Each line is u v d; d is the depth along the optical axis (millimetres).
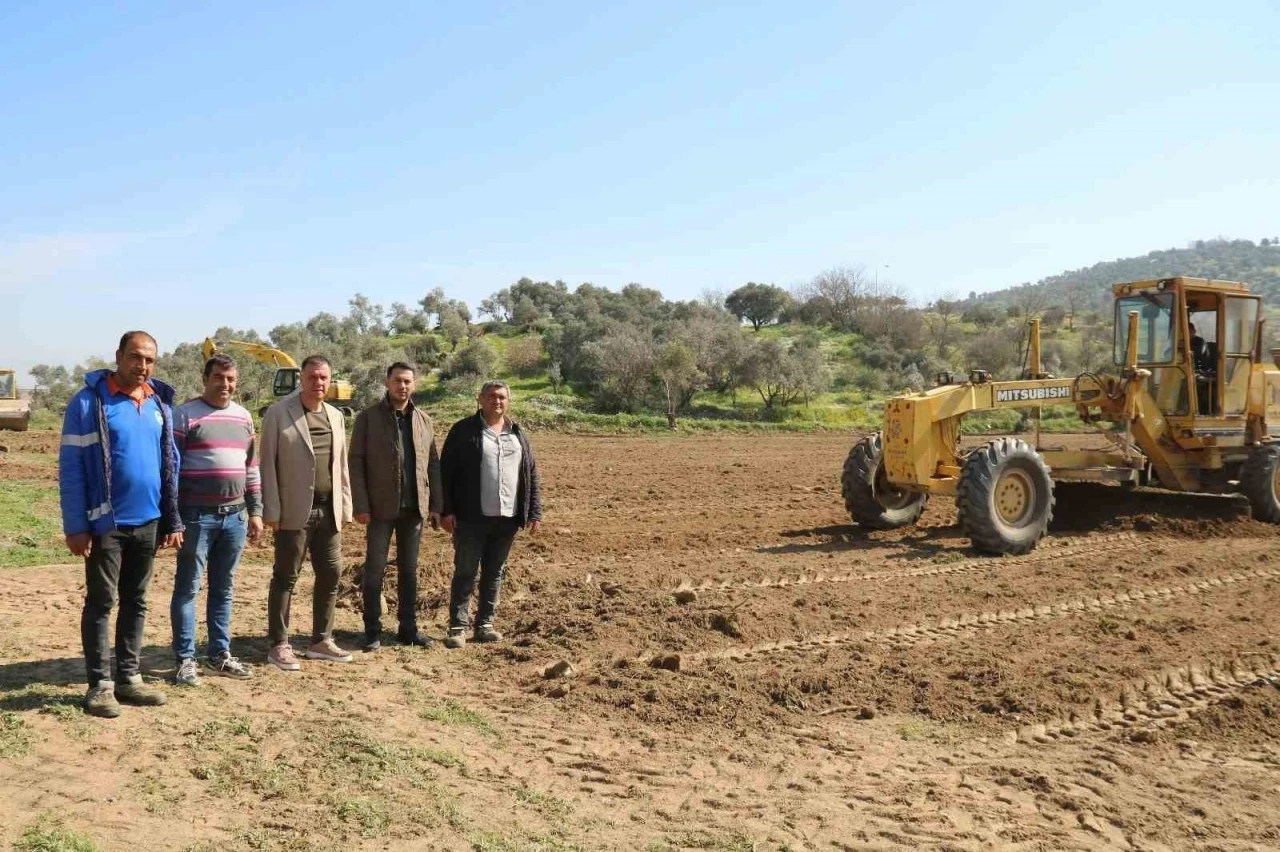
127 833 3500
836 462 20250
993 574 8469
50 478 14914
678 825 3887
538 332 50281
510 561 8781
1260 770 4625
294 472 5602
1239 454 11516
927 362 44906
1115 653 6215
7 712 4559
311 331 51188
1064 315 63875
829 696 5426
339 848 3506
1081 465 10922
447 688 5480
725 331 37406
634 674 5645
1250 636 6668
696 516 12430
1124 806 4199
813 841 3789
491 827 3770
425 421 6246
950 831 3910
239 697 5090
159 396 4922
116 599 4855
